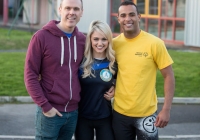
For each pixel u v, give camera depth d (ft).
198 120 27.91
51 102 14.37
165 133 24.89
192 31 58.44
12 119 27.22
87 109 15.20
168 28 63.41
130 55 14.79
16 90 33.45
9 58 45.24
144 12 66.69
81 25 73.15
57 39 14.32
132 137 15.38
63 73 14.35
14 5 114.83
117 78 15.07
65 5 14.37
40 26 91.61
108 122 15.47
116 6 70.08
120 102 14.94
